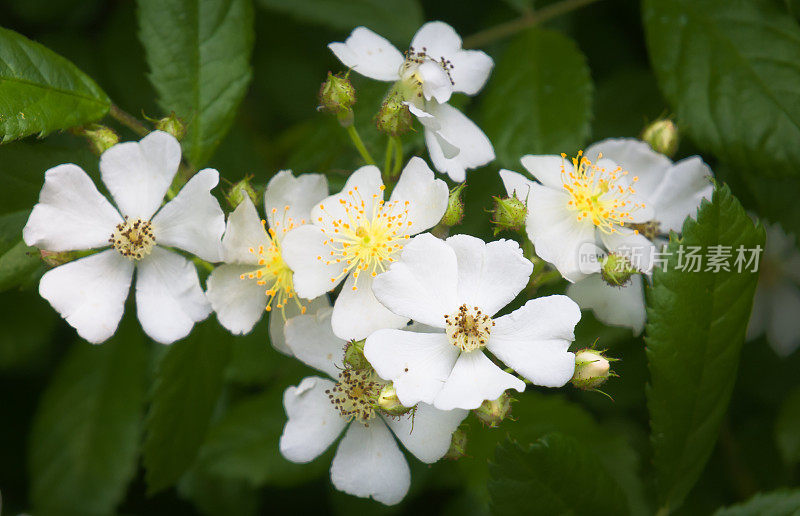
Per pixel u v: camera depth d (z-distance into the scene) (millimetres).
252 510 283
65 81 254
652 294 245
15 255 251
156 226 249
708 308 245
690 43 271
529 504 239
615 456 265
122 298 250
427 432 243
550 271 260
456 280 240
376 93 271
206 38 266
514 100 274
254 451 273
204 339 260
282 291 252
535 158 261
